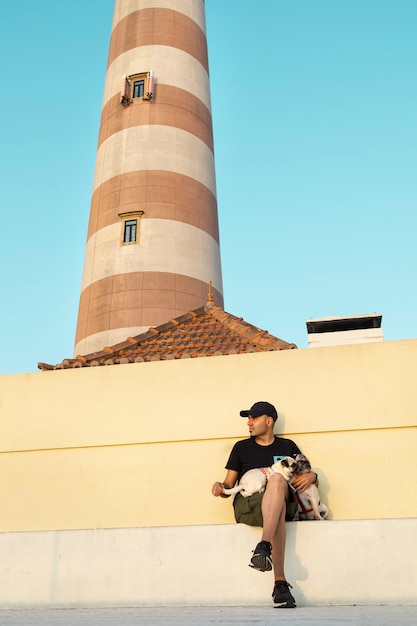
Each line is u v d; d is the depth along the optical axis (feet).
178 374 28.71
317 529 19.01
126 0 108.99
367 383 26.76
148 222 86.94
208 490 26.84
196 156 95.45
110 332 81.61
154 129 93.50
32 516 28.30
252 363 28.02
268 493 18.43
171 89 97.66
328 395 26.84
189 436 27.66
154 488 27.48
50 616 16.46
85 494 28.12
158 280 83.35
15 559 20.57
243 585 18.97
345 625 12.42
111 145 95.61
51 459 29.07
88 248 92.02
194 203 91.56
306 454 26.23
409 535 18.57
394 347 27.09
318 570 18.65
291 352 27.78
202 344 39.70
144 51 100.32
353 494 25.46
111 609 18.76
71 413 29.37
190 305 84.28
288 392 27.20
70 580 20.02
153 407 28.50
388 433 26.12
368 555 18.58
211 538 19.57
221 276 93.45
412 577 18.20
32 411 29.86
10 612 18.34
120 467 28.17
